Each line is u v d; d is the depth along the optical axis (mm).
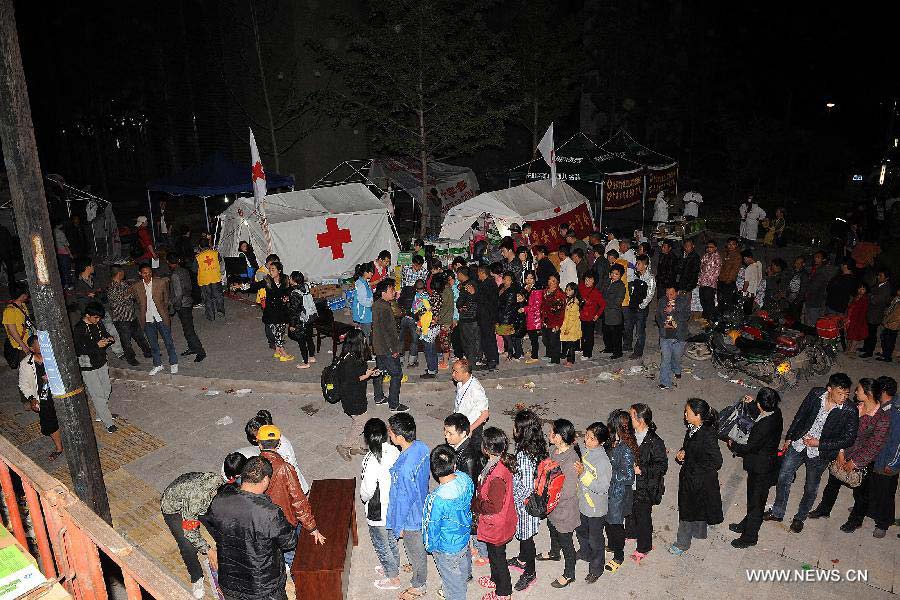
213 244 18516
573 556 6520
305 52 26609
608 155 21719
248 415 10461
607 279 12211
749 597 6492
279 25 26688
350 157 29047
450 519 5660
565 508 6289
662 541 7324
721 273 14203
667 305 10812
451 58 22516
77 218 18219
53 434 9141
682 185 36281
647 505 6738
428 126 22609
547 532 7582
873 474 7059
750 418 6949
